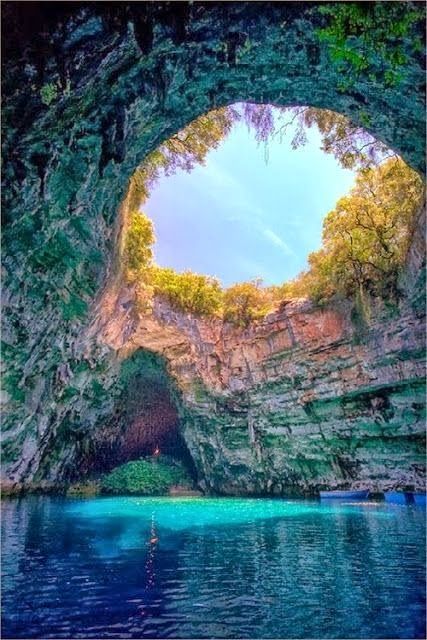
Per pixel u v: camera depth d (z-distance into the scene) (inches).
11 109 323.9
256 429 1078.4
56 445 944.3
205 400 1127.6
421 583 290.4
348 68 412.5
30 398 656.4
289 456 1037.2
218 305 1118.4
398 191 662.5
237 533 495.2
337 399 924.6
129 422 1273.4
